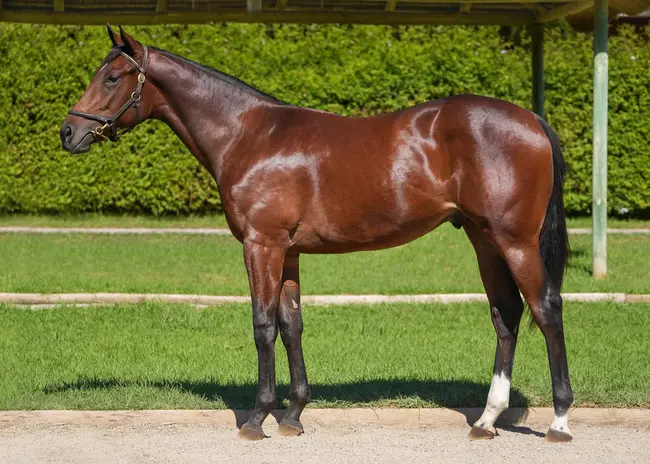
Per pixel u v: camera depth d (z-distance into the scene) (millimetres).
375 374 8031
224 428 6738
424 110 6332
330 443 6371
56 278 12461
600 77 12305
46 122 17922
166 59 6594
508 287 6621
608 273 12977
